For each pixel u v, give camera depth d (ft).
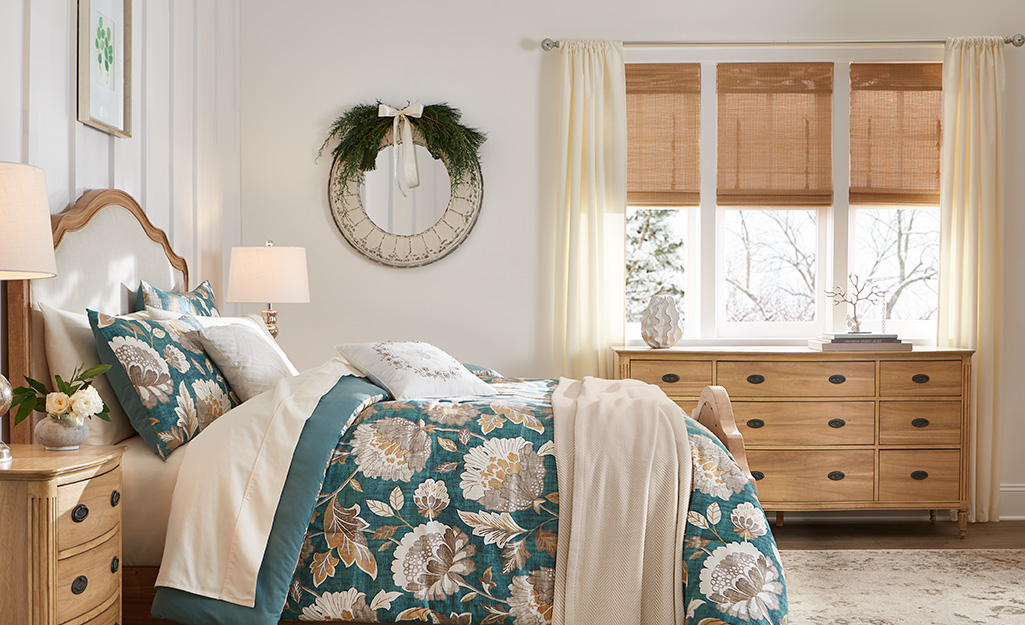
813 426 12.12
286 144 13.88
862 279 14.02
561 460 6.85
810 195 13.73
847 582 9.99
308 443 6.93
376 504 6.78
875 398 12.12
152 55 10.30
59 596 5.48
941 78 13.51
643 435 6.96
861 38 13.57
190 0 11.64
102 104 8.78
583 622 6.40
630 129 13.75
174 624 6.99
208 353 8.16
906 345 12.23
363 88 13.84
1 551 5.38
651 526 6.59
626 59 13.73
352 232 13.82
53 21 7.95
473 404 7.55
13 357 7.04
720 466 6.89
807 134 13.69
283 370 8.61
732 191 13.78
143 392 7.11
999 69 13.08
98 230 8.37
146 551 6.99
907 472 12.12
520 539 6.70
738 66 13.70
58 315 7.32
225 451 6.87
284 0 13.80
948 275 13.20
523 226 13.79
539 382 10.41
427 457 6.95
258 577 6.50
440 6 13.78
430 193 13.82
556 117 13.74
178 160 11.14
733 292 14.19
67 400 6.11
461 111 13.82
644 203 13.79
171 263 10.40
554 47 13.56
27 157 7.50
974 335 13.01
